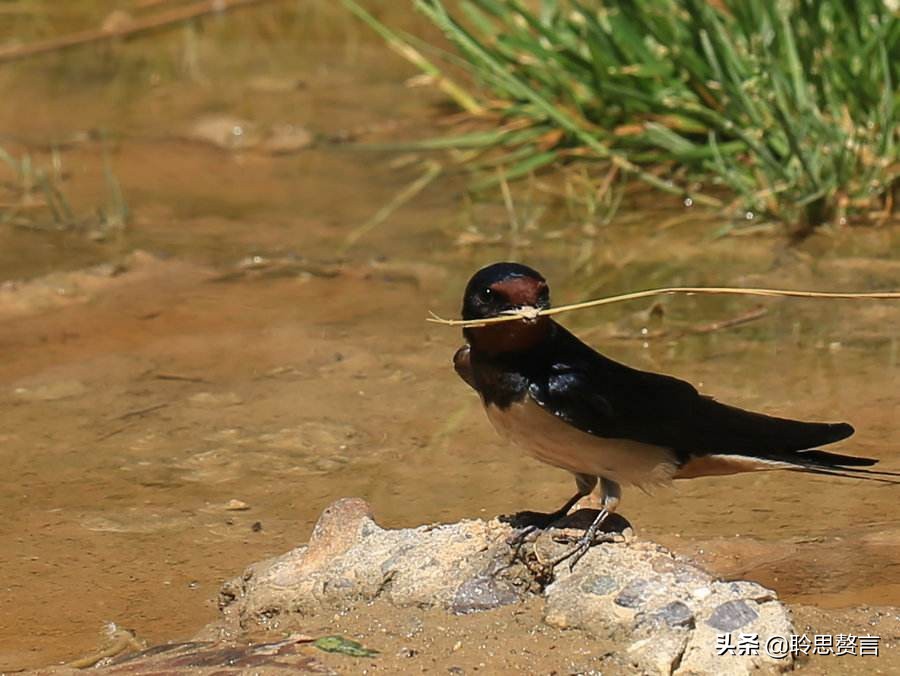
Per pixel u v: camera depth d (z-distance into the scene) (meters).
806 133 14.77
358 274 13.88
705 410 8.10
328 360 12.02
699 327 12.48
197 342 12.44
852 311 12.66
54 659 7.83
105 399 11.39
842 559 8.73
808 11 15.06
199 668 7.26
